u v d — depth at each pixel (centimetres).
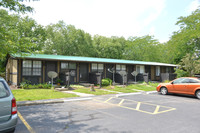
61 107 759
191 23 2845
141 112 679
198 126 502
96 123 522
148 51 4656
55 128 471
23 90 1245
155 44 4684
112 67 2019
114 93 1258
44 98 938
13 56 1340
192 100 1010
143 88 1619
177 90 1177
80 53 3522
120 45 4281
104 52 4119
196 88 1070
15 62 1447
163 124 519
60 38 3322
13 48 887
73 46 3466
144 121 550
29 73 1457
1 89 395
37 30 2866
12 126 389
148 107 783
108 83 1723
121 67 2114
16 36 916
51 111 678
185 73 2272
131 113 659
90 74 1755
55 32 3441
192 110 726
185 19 2886
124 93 1271
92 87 1345
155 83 2039
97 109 725
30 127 477
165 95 1236
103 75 1934
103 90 1391
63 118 576
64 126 489
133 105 828
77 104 835
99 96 1111
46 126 488
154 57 4716
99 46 4172
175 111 705
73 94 1116
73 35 3475
